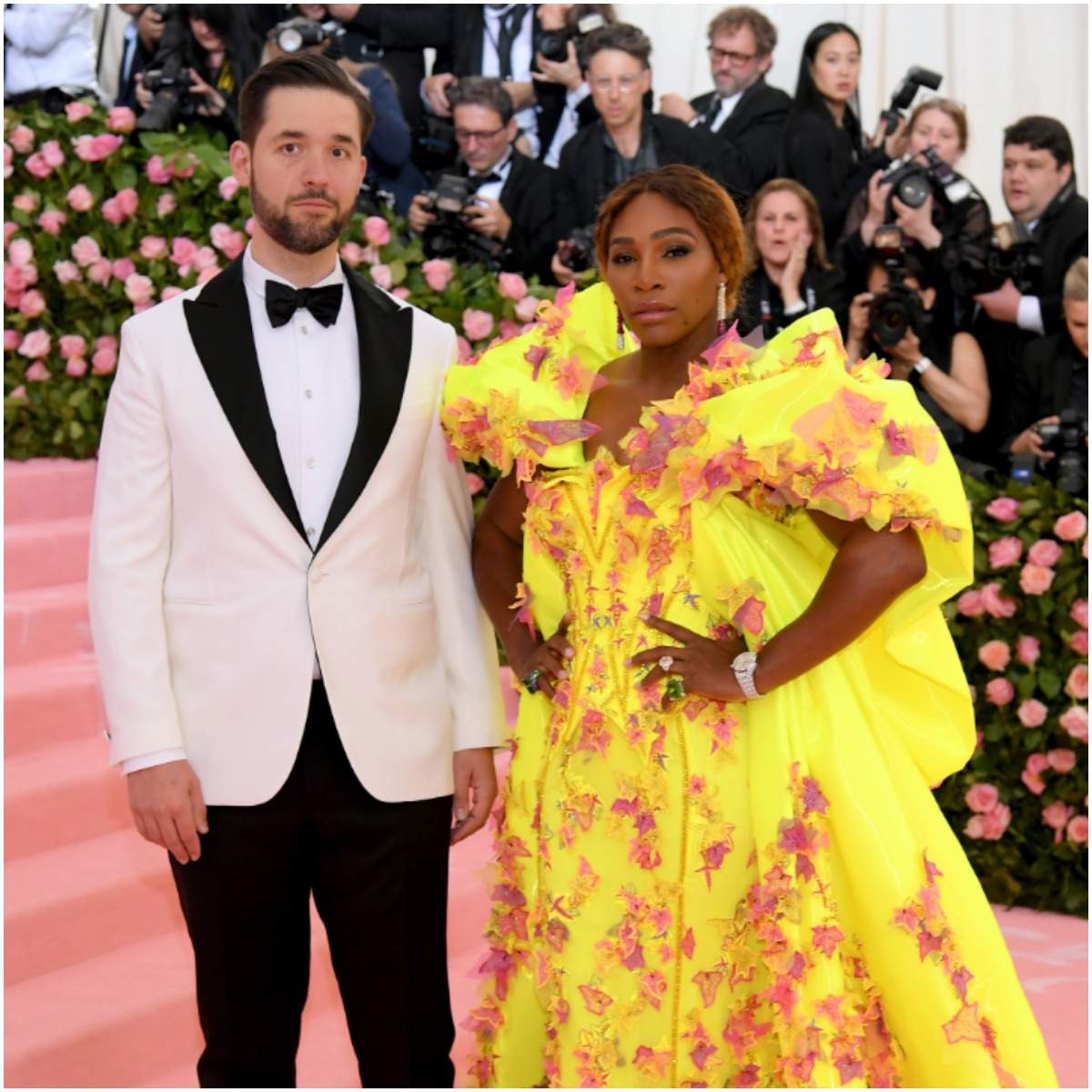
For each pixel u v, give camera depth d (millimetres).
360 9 5809
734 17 5609
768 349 2277
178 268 5242
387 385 2365
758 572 2258
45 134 5246
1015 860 4559
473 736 2463
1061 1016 3627
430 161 5801
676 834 2238
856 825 2188
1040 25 5652
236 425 2277
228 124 5633
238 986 2293
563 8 5789
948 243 5375
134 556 2279
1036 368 5301
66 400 5289
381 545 2352
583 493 2316
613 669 2287
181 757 2260
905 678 2336
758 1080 2252
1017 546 4488
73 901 3395
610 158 5512
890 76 5875
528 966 2455
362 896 2340
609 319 2559
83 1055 3006
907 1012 2195
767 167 5598
